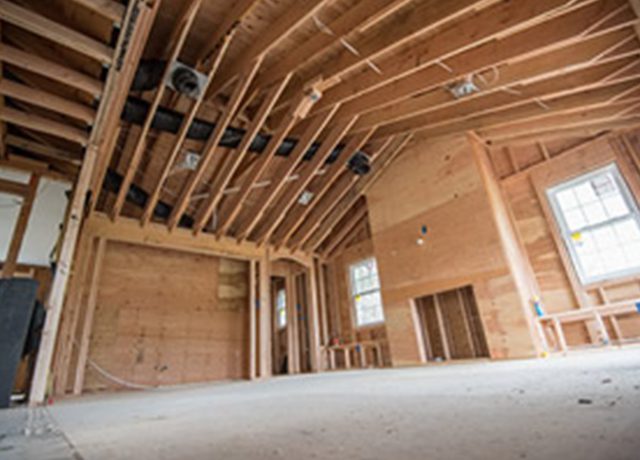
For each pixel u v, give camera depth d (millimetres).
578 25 2865
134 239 5441
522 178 5043
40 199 5359
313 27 3621
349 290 7246
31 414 1955
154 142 5070
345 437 784
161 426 1194
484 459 530
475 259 4562
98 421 1458
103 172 4492
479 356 4543
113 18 2623
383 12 2973
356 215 7395
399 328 5273
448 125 5121
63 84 3590
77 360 4723
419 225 5348
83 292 4984
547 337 4254
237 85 3912
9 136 4727
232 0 3385
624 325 3934
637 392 1003
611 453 499
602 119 3932
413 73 3951
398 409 1138
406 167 5777
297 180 5648
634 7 2576
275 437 851
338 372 5500
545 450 547
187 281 6320
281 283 8758
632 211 4047
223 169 5047
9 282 2893
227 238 6391
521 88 3869
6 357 2713
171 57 3377
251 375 5980
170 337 5855
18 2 2760
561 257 4480
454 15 2939
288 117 4383
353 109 4578
